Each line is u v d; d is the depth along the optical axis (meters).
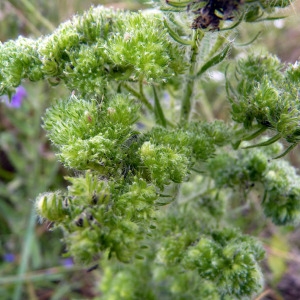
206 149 0.14
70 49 0.14
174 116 0.18
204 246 0.14
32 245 0.29
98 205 0.11
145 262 0.21
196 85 0.16
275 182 0.17
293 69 0.13
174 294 0.21
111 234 0.11
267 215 0.18
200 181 0.21
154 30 0.13
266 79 0.13
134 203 0.11
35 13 0.27
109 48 0.13
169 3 0.12
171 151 0.12
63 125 0.12
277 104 0.13
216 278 0.14
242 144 0.18
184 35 0.14
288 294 0.30
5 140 0.31
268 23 0.15
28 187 0.30
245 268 0.14
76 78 0.13
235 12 0.12
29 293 0.29
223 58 0.14
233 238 0.16
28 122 0.31
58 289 0.30
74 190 0.11
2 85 0.14
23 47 0.14
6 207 0.30
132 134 0.13
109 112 0.12
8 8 0.29
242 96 0.14
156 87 0.17
